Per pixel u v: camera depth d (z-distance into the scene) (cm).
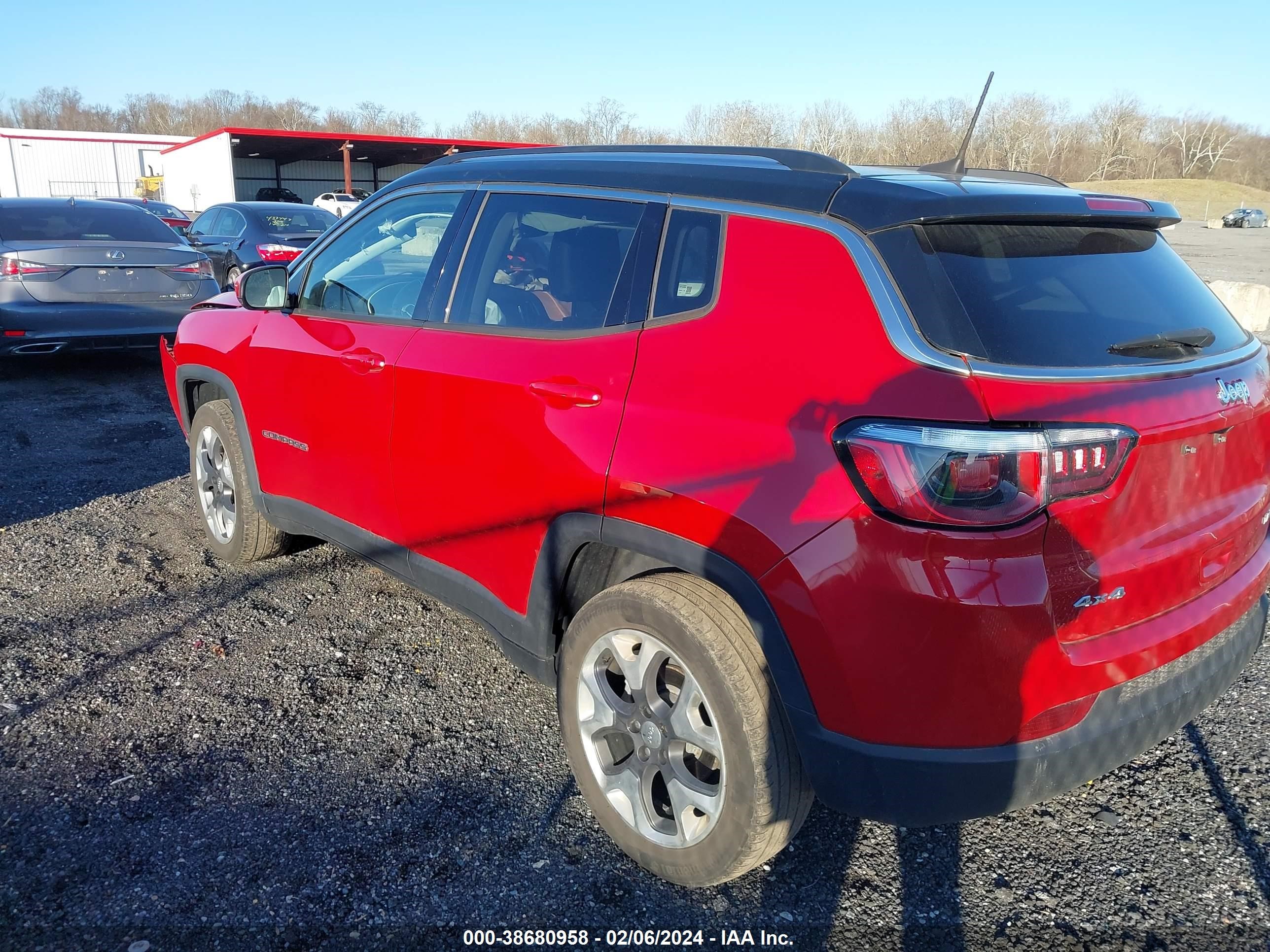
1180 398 214
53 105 12188
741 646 220
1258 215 5438
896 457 193
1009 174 281
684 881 239
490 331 289
